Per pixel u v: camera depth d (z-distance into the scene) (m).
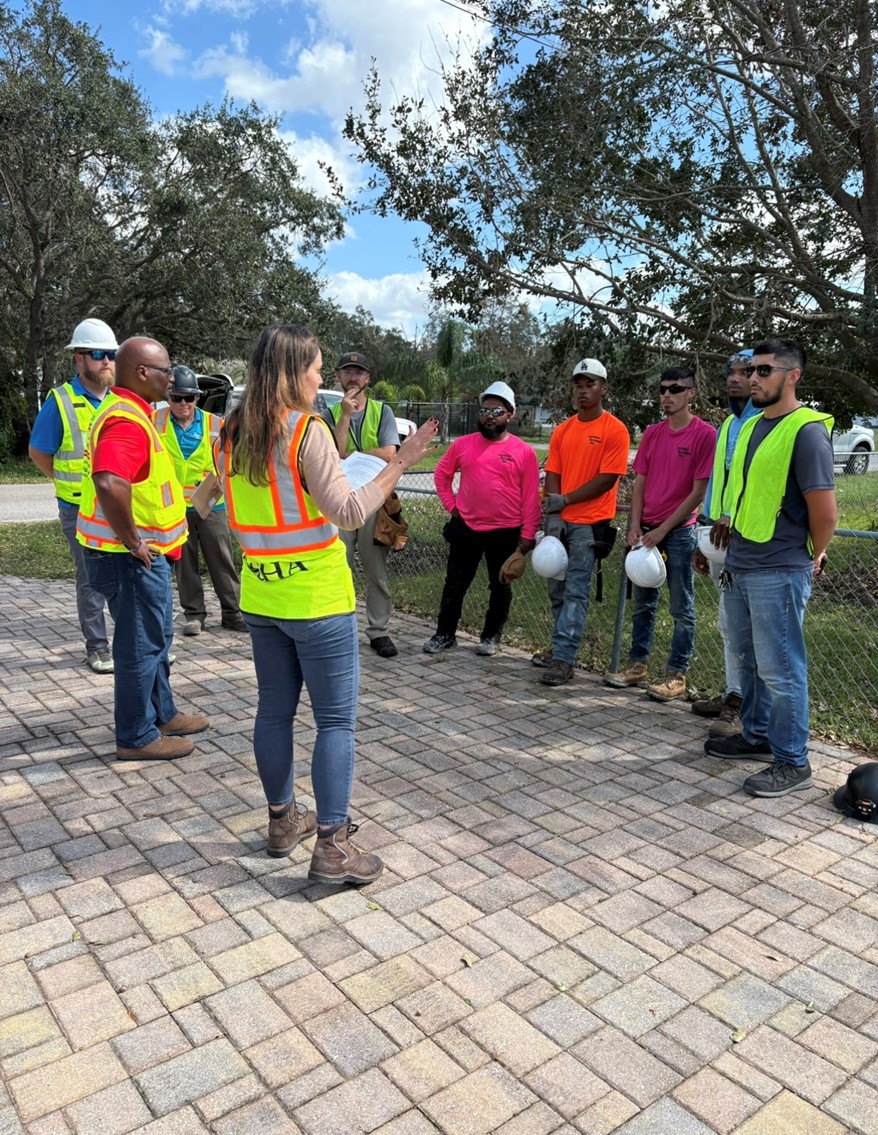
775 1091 2.15
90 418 5.16
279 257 25.28
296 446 2.65
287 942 2.70
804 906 2.97
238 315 24.09
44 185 20.81
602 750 4.32
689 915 2.90
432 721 4.68
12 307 23.91
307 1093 2.11
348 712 2.97
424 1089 2.13
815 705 5.13
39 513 14.14
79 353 5.08
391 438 5.57
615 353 8.89
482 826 3.50
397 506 5.83
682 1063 2.24
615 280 8.60
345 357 4.92
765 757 4.18
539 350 9.71
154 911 2.86
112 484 3.38
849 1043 2.33
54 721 4.57
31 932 2.74
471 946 2.70
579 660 5.98
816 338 8.83
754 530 3.76
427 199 8.70
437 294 9.41
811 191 8.52
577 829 3.49
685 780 3.98
